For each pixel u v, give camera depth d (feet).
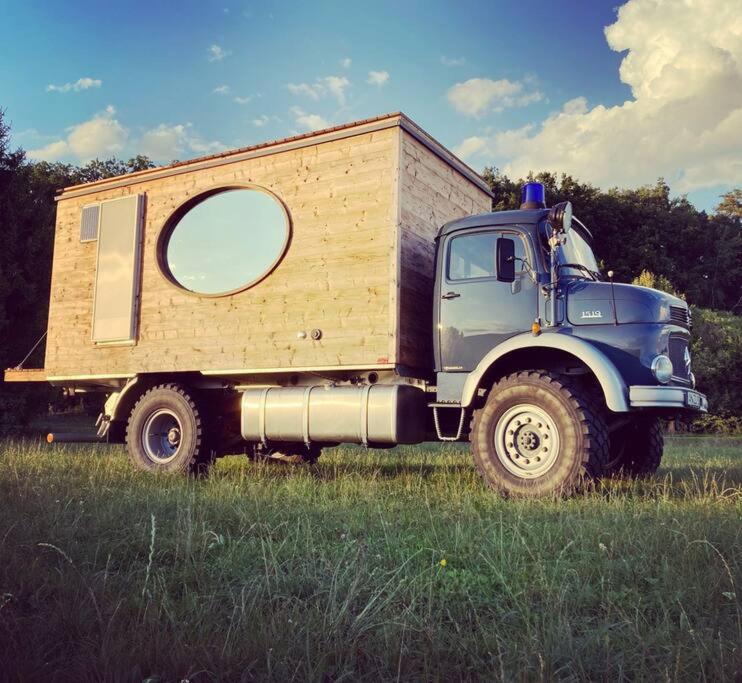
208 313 27.30
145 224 29.71
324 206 25.12
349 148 24.86
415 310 24.13
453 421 24.34
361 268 24.00
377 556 11.48
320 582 10.35
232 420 28.76
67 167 97.50
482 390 22.36
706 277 177.99
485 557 11.72
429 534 13.76
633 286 21.04
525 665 7.36
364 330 23.66
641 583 10.85
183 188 28.84
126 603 9.38
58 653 8.07
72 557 12.01
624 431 25.07
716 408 87.40
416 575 10.77
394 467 29.17
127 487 21.01
